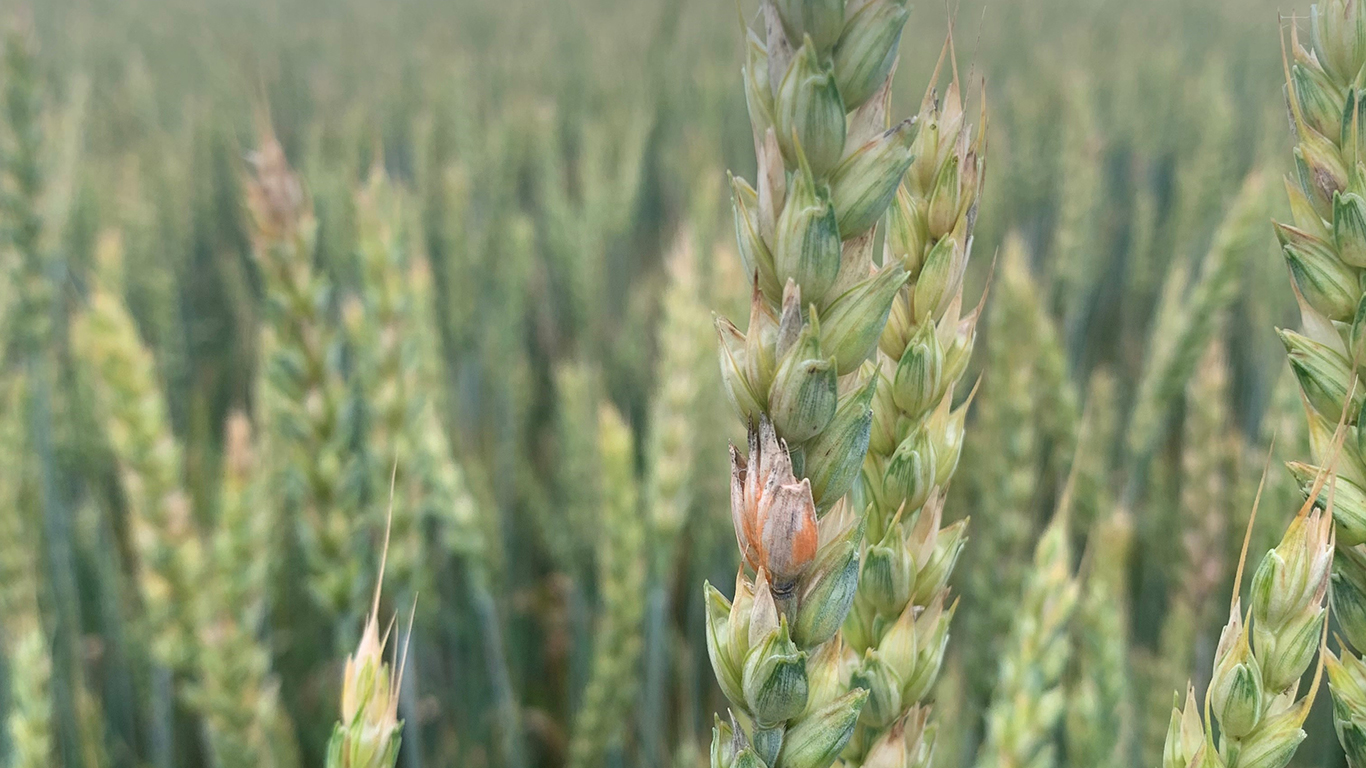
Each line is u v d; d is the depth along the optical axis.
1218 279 0.65
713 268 0.77
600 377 0.95
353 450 0.52
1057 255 1.01
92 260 1.00
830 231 0.18
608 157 1.36
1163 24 2.59
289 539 0.76
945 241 0.20
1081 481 0.66
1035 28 2.50
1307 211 0.19
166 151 1.40
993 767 0.33
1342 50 0.19
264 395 0.48
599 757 0.59
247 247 1.42
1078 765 0.43
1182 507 0.58
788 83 0.18
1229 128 1.14
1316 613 0.19
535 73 1.94
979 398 0.60
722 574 0.71
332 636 0.80
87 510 0.75
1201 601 0.56
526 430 1.02
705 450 0.68
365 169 1.39
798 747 0.18
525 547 0.90
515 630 0.80
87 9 3.02
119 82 2.14
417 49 2.30
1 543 0.55
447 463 0.61
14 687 0.42
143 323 1.04
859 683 0.20
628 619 0.58
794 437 0.18
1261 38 2.27
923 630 0.21
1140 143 1.53
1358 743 0.19
